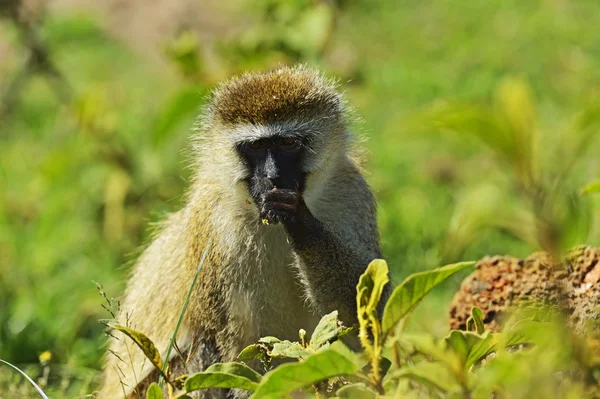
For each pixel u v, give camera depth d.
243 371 6.95
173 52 14.83
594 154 16.25
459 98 20.22
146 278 11.65
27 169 19.97
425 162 17.78
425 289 6.50
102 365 12.10
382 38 23.86
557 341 6.25
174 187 16.20
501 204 8.27
